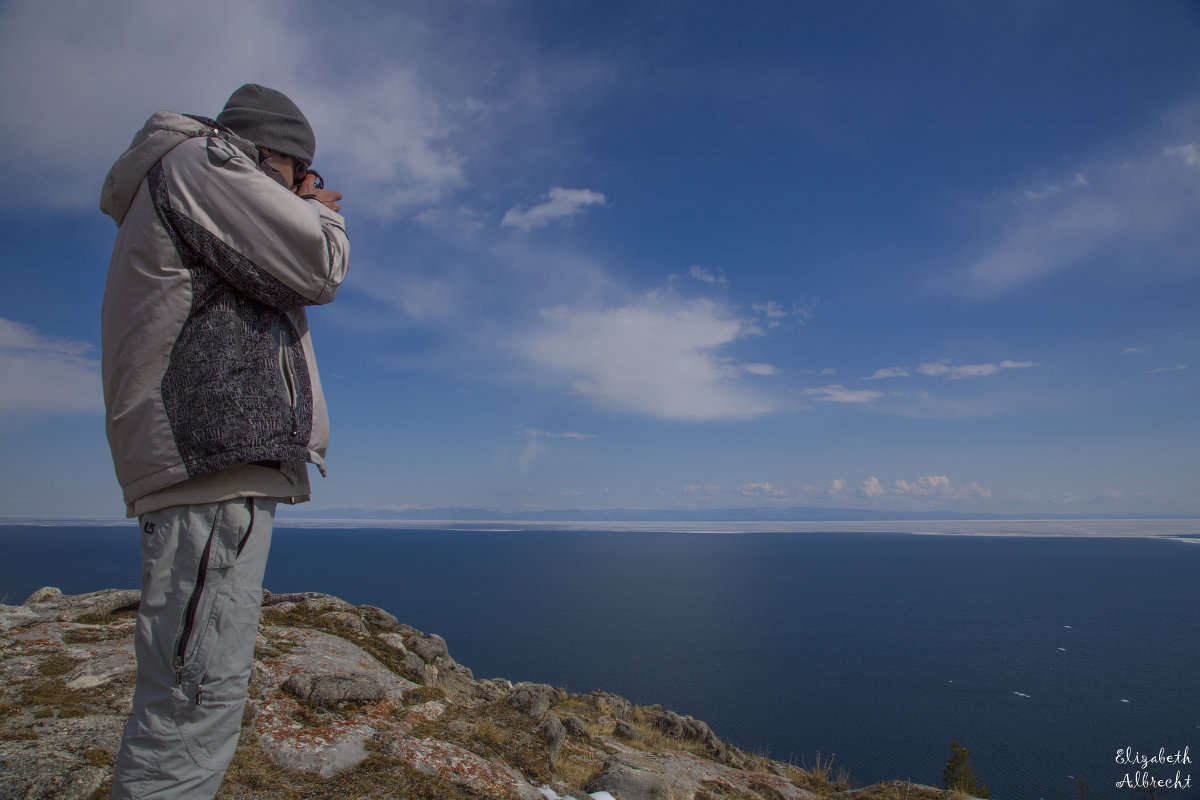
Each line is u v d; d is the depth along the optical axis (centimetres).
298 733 428
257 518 211
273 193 206
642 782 612
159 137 205
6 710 401
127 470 200
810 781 1052
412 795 392
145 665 198
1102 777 9588
